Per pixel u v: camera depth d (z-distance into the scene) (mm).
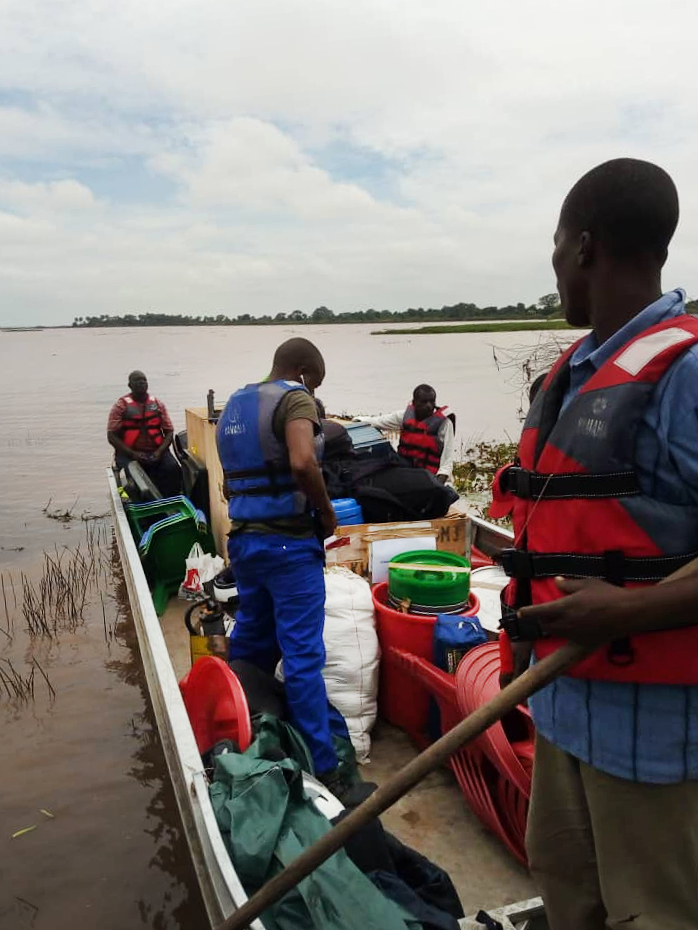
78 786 4059
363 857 2252
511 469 1654
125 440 7676
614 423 1347
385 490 4781
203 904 3238
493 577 4297
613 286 1451
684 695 1347
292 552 2982
